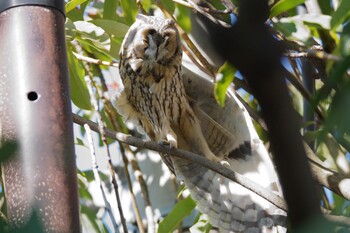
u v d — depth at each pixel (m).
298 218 2.58
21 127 5.40
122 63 9.52
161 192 11.96
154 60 9.20
